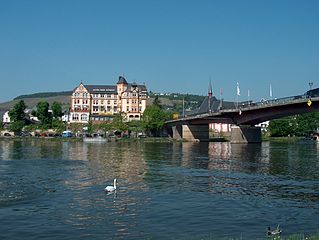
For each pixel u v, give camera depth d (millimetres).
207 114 174250
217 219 32781
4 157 91938
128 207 36844
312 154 106000
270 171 65938
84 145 157250
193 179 55656
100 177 56906
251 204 38531
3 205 37219
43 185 48875
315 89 122000
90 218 32688
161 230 29578
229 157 95812
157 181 53375
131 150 124375
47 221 31672
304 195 43500
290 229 30234
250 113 156750
